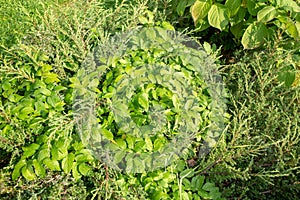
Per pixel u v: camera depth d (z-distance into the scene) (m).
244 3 1.66
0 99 1.37
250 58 1.64
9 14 2.40
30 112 1.31
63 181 1.25
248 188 1.36
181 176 1.31
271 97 1.52
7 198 1.25
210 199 1.30
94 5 1.64
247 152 1.33
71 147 1.28
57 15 1.64
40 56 1.43
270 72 1.47
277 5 1.58
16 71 1.38
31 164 1.24
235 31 1.71
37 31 1.51
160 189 1.27
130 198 1.24
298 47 1.56
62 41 1.53
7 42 1.94
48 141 1.23
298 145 1.42
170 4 1.86
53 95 1.33
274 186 1.40
